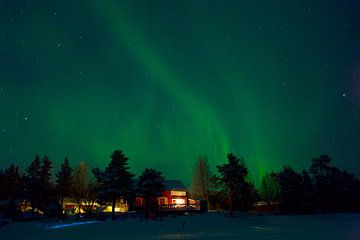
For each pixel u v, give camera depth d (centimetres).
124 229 3684
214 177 5566
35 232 3488
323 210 7062
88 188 6500
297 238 2573
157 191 5250
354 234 2784
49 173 6281
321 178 7319
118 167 5166
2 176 6888
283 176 6969
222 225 4200
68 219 5300
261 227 3778
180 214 5872
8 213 5769
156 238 2769
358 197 7400
